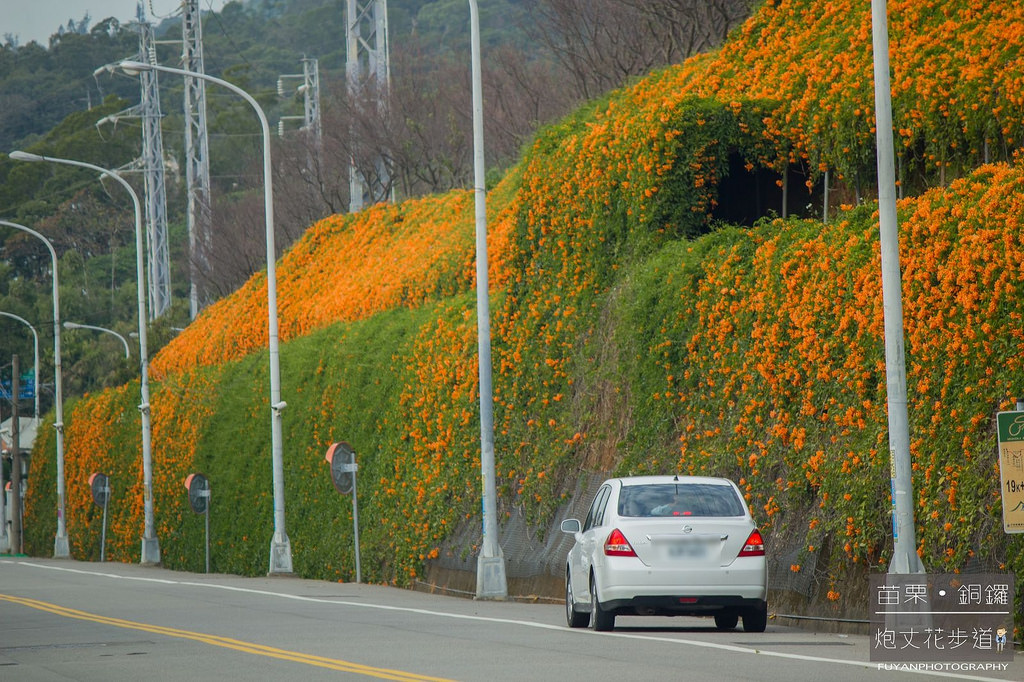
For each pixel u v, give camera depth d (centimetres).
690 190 3853
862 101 3378
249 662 2194
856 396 2798
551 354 4181
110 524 9138
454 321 4928
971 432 2433
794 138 3719
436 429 4816
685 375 3459
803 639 2414
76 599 3966
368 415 5406
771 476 3058
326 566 5578
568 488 3919
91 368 17175
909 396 2644
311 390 6047
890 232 2411
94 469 9631
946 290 2556
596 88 7169
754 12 4347
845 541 2720
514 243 4562
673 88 4328
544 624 2817
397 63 9944
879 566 2625
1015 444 2056
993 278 2452
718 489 2566
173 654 2352
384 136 9375
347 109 9469
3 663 2286
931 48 3250
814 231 3156
